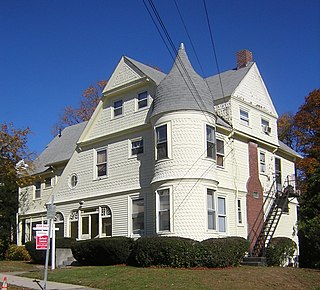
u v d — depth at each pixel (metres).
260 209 29.69
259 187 30.02
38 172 36.16
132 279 18.81
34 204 36.25
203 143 24.36
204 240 22.20
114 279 19.14
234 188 27.69
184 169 23.83
